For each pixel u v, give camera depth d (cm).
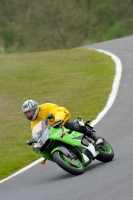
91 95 5644
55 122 2966
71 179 2925
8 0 16738
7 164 3750
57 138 2942
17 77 7175
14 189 3052
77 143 3058
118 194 2427
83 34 16550
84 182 2789
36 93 6188
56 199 2553
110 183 2662
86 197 2480
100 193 2503
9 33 16888
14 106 5753
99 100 5350
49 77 6975
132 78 6012
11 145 4350
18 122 5100
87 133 3222
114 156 3381
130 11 17738
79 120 3188
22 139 4488
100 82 6162
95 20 17012
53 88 6325
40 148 2958
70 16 16225
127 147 3553
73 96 5750
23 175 3409
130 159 3169
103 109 4997
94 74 6719
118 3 17762
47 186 2897
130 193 2400
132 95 5244
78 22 16375
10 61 8569
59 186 2822
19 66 7962
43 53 9338
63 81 6619
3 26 16850
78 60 7944
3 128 4938
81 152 3066
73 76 6838
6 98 6122
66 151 2956
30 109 3039
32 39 16425
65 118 3161
